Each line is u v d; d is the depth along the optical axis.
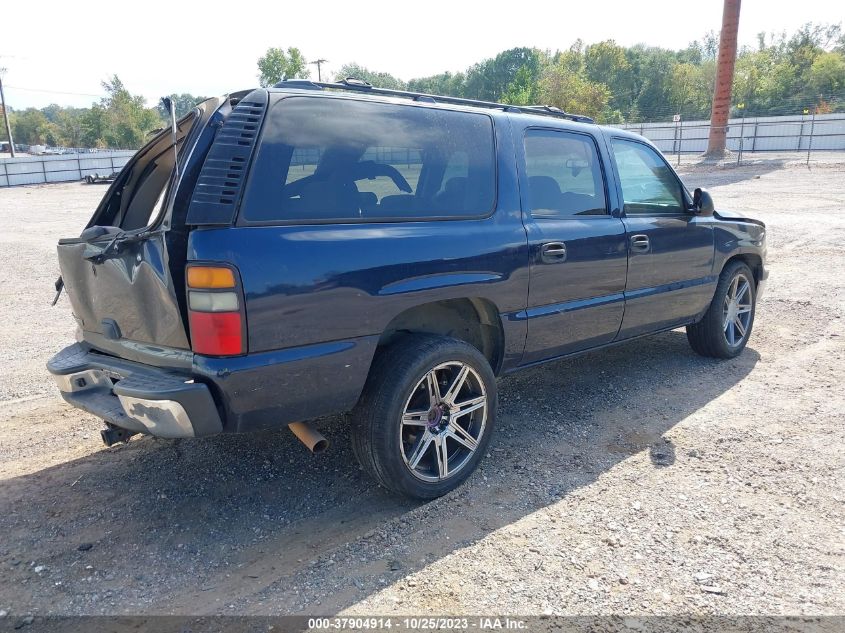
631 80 87.38
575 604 2.53
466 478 3.47
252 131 2.73
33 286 9.27
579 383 4.98
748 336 5.70
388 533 3.02
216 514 3.21
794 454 3.75
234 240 2.58
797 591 2.59
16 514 3.20
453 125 3.46
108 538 3.01
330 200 2.91
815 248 10.81
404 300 3.04
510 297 3.53
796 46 82.75
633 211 4.43
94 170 46.34
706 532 3.01
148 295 2.77
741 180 24.38
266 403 2.73
